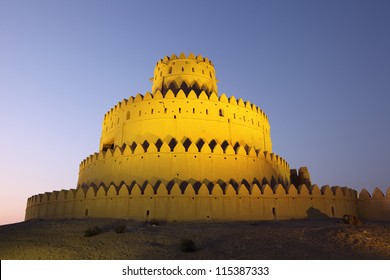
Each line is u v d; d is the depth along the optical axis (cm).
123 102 4478
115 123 4519
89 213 3391
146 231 2619
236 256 1939
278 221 3238
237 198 3306
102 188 3425
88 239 2392
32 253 2041
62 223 3134
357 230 2419
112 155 3919
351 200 3775
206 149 3728
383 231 2442
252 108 4606
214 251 2056
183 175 3581
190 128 4047
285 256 1909
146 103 4222
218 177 3647
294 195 3459
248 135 4378
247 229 2614
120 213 3247
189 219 3162
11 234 2608
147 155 3691
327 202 3566
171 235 2462
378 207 3653
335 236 2264
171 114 4094
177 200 3228
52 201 3694
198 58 5034
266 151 4244
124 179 3691
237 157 3819
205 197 3262
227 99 4362
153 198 3238
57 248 2144
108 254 2020
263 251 2009
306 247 2075
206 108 4191
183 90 4653
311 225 2817
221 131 4141
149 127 4078
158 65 5150
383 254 1941
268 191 3409
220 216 3209
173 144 3916
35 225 3127
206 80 4944
